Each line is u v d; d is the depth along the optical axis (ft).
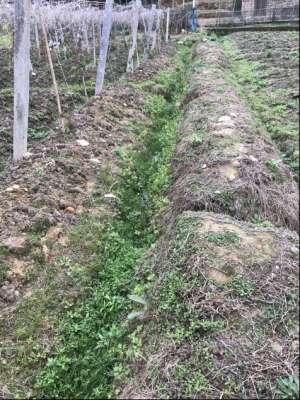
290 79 28.25
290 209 14.65
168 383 8.34
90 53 50.70
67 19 46.88
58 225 14.33
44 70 41.19
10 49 44.21
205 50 42.63
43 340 10.48
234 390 8.04
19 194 15.40
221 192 14.44
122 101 27.32
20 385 9.48
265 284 10.02
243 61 37.52
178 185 16.49
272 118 22.33
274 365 8.41
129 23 61.57
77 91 33.12
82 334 10.78
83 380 9.64
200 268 10.51
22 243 12.99
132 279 12.51
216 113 21.65
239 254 10.88
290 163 17.66
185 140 19.71
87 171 18.03
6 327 10.75
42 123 25.58
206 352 8.69
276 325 9.18
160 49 55.93
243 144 17.79
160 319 9.87
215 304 9.61
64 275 12.44
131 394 8.43
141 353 9.34
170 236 12.86
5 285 11.82
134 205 17.01
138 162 20.35
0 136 22.47
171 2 78.23
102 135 21.74
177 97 32.81
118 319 11.27
